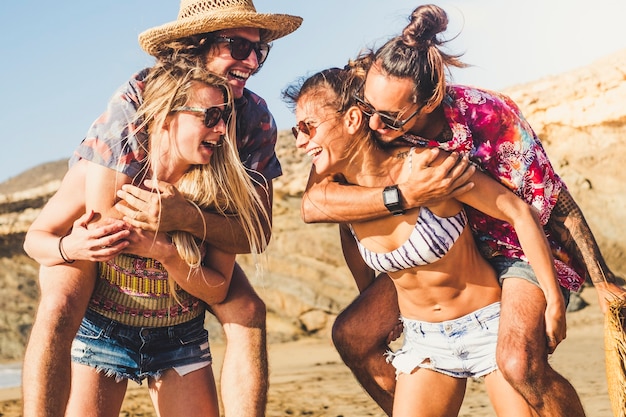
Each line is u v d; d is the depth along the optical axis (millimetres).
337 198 4074
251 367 4359
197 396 4414
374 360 4719
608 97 22062
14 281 28688
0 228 28641
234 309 4453
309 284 24453
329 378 12695
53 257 4035
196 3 4406
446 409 4352
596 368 11461
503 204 3979
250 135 4406
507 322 4012
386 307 4707
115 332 4270
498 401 4172
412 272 4152
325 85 3992
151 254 4078
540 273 3959
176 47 4312
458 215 4062
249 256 25234
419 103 3850
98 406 4285
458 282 4141
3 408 11859
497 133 4133
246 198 4223
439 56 3859
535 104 23094
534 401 3902
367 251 4184
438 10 3873
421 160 3891
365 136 4008
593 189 22500
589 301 21719
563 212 4383
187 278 4191
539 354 3906
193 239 4172
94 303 4262
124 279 4207
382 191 3938
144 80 4059
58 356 3986
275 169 4547
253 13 4250
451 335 4203
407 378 4398
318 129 3990
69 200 4133
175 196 4023
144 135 4031
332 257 24641
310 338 23812
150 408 10227
